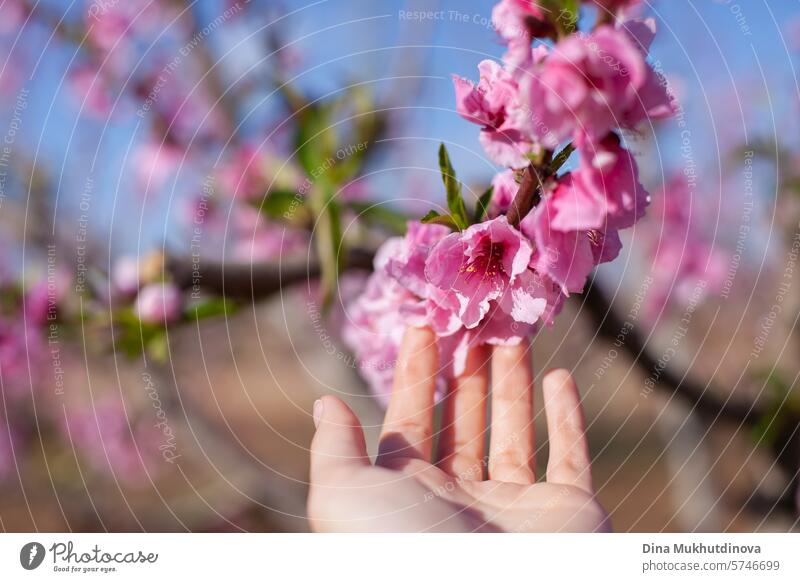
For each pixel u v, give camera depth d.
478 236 0.22
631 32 0.19
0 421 0.70
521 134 0.20
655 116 0.19
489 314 0.25
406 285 0.24
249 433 1.07
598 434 1.07
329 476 0.25
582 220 0.19
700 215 0.56
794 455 0.41
